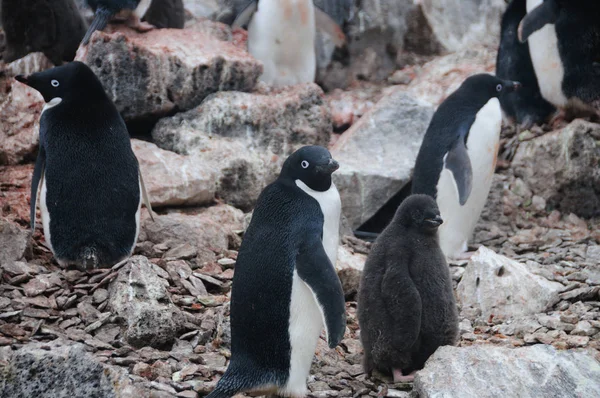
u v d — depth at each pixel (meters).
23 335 12.62
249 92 23.09
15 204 17.95
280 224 11.15
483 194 19.30
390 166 21.48
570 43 23.02
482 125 18.94
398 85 27.30
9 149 20.39
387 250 12.23
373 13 28.36
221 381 10.80
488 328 14.54
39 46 23.17
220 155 20.64
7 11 22.91
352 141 22.39
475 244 20.34
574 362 11.50
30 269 14.80
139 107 21.58
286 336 10.91
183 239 17.02
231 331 11.17
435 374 11.10
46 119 15.19
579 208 22.12
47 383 10.17
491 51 27.48
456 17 29.38
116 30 22.75
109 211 15.00
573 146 21.97
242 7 28.38
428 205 12.29
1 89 22.44
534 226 21.45
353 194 20.95
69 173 14.87
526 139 23.80
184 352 12.65
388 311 11.83
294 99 22.56
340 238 19.23
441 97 25.56
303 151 11.55
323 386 12.08
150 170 19.02
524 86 24.44
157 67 21.55
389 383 12.23
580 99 23.58
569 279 16.84
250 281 10.93
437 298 12.00
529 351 11.72
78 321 13.30
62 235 14.97
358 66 28.53
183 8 26.09
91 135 15.06
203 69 21.98
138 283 13.30
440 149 18.88
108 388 10.22
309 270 10.70
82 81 15.24
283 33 24.62
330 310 10.45
